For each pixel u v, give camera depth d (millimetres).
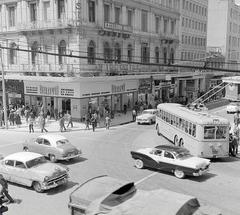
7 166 17609
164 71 58312
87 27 41562
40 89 41719
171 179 18859
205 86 76312
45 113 41438
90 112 39219
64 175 17281
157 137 31328
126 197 12742
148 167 20938
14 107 43469
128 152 25266
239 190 17188
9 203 15328
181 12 66500
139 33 51969
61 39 42188
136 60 51844
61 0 41719
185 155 19500
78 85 38375
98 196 12836
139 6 51531
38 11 43594
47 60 43875
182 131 25359
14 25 46594
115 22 46969
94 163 22078
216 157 22562
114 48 47156
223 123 22453
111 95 45219
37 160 17656
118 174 19641
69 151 21797
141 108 48781
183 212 8508
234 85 42438
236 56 104500
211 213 9141
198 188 17406
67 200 15672
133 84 48906
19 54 46469
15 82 44375
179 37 65125
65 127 36031
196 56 76562
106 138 30734
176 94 65375
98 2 43156
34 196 16203
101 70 43625
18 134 32688
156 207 8445
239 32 106250
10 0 46000
